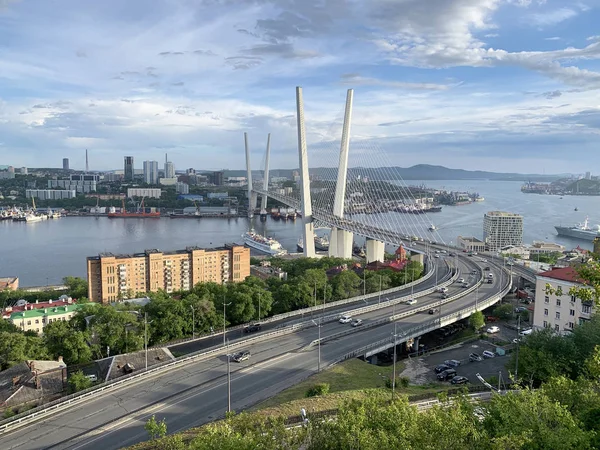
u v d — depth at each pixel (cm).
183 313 11312
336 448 4012
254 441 3922
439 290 14938
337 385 7512
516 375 7225
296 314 12356
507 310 13325
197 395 7175
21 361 8812
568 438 3772
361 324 11106
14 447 5750
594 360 4669
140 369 8119
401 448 3566
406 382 7681
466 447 3716
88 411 6675
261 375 7969
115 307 12131
